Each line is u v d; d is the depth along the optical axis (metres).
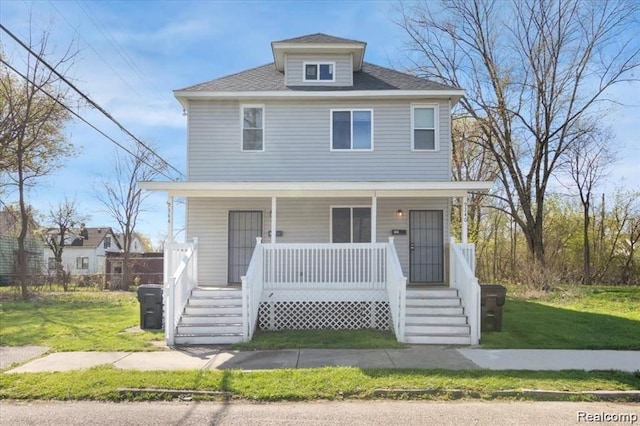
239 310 10.07
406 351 8.29
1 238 29.58
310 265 10.73
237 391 5.90
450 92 13.42
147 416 5.18
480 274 25.73
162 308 10.71
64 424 4.93
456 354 8.07
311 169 13.51
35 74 17.30
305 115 13.66
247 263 13.35
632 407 5.56
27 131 19.53
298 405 5.57
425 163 13.53
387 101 13.69
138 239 56.91
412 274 13.30
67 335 9.91
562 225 25.02
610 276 23.62
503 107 21.22
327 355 7.95
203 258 13.25
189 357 7.88
